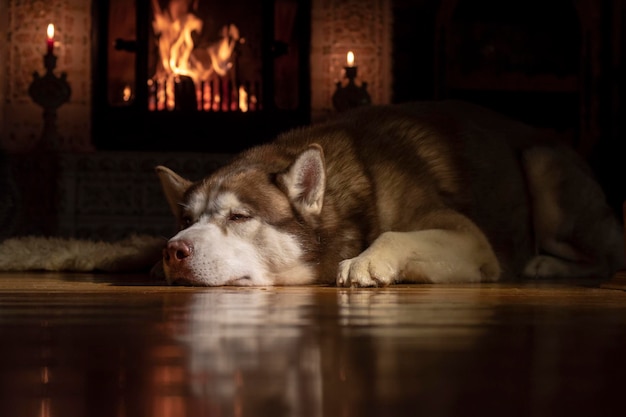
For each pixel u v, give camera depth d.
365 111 3.57
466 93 7.77
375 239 3.06
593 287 2.85
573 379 0.79
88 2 7.58
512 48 7.78
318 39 7.70
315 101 7.67
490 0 7.76
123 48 7.50
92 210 7.03
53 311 1.73
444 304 1.98
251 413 0.60
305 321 1.49
